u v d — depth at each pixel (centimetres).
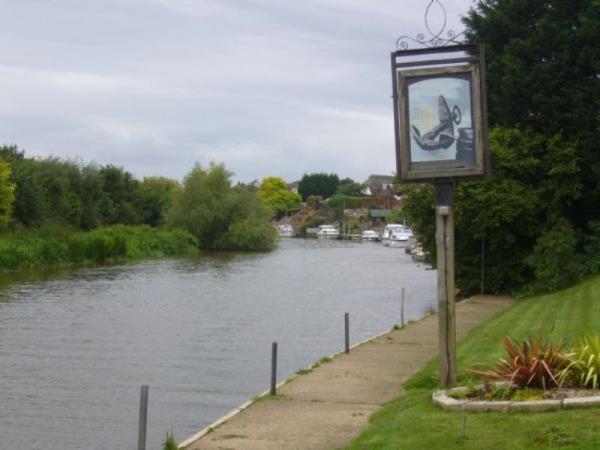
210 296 4056
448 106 1254
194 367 2044
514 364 1109
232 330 2766
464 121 1249
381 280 5234
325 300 3878
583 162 3306
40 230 6800
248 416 1237
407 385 1415
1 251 5712
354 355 1867
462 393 1125
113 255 7238
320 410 1275
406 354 1873
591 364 1070
